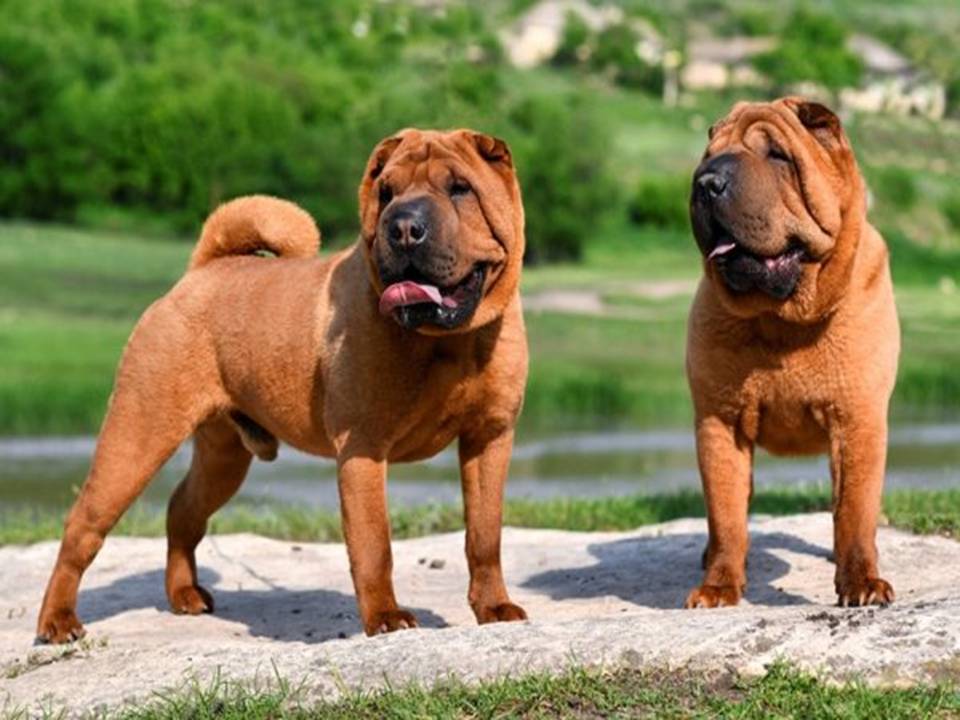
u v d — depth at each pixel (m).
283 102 61.75
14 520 14.43
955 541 9.30
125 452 8.00
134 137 60.50
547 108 59.19
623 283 47.19
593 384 28.31
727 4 126.06
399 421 7.14
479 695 5.92
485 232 6.79
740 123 7.29
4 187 60.12
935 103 55.72
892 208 45.59
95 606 9.12
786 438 7.77
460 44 91.06
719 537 7.68
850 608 6.47
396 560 10.09
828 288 7.27
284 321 7.62
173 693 6.45
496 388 7.16
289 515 12.78
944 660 5.88
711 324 7.57
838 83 87.38
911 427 25.42
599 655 6.11
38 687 6.91
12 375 28.20
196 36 72.75
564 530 11.46
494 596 7.36
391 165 6.86
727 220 7.04
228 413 8.05
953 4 141.50
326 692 6.22
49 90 61.09
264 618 8.59
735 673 5.97
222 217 8.34
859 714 5.60
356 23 83.81
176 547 8.81
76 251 49.78
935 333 34.28
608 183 57.38
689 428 25.91
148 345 8.00
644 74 97.25
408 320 6.68
